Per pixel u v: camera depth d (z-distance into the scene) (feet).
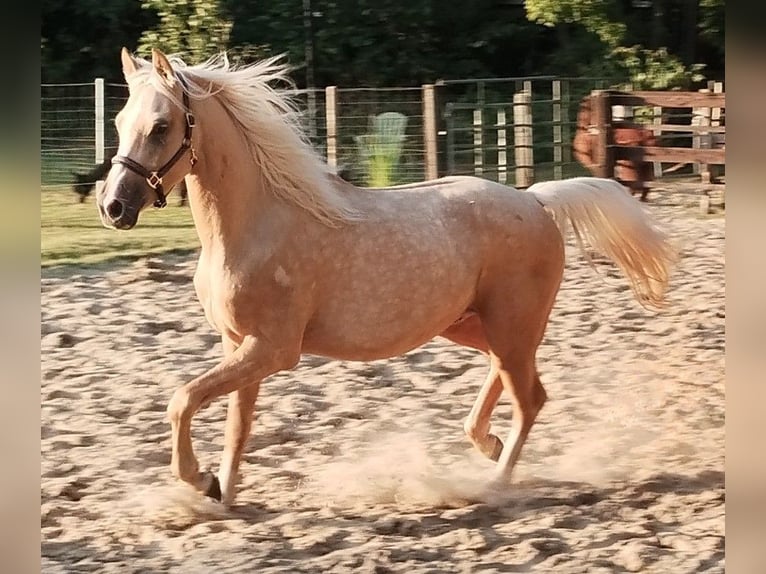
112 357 29.99
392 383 28.04
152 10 93.56
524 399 21.22
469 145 66.28
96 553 17.52
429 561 17.13
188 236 47.50
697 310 35.65
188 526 18.79
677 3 92.38
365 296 19.43
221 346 31.37
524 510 19.52
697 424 24.94
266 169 18.80
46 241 45.70
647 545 17.57
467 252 20.33
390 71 91.86
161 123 17.80
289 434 23.95
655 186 57.11
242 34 90.89
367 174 64.13
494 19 94.07
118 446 23.04
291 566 16.85
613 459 22.63
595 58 90.89
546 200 21.65
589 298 37.68
